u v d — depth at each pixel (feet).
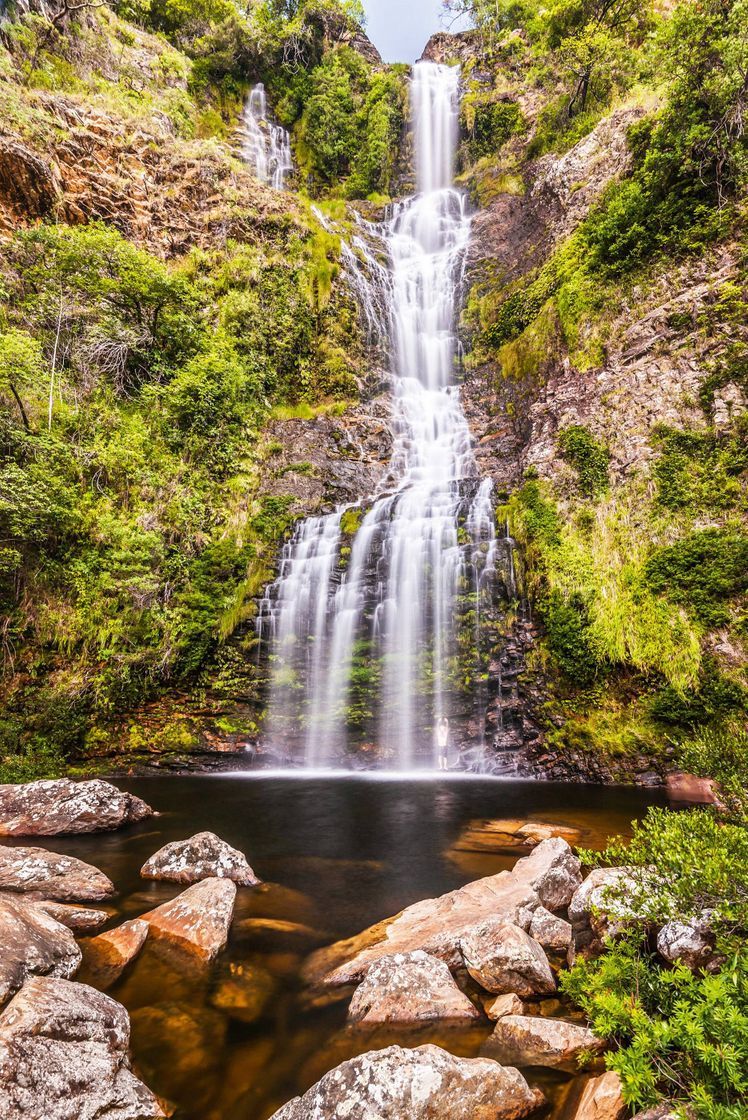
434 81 96.37
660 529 32.76
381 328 70.59
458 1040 10.08
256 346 60.34
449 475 52.54
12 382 40.37
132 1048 9.98
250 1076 9.39
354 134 96.94
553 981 11.23
